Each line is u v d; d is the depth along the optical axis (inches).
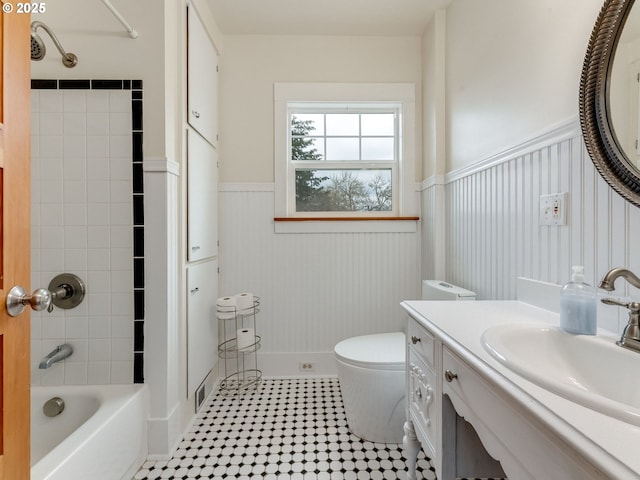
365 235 84.9
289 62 83.7
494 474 35.0
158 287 54.7
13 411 26.3
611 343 26.8
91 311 54.8
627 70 29.9
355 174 88.3
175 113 59.4
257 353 84.2
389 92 84.2
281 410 69.6
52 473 34.5
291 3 71.7
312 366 84.7
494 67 53.4
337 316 84.8
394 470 52.1
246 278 84.1
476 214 59.6
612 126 31.2
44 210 54.5
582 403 18.4
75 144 54.5
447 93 72.8
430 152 78.2
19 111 27.0
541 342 31.0
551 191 40.3
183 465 53.0
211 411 69.2
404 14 75.5
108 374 54.8
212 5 72.2
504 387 21.4
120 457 47.1
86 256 54.8
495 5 52.9
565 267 38.2
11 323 26.2
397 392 56.6
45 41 53.8
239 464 53.2
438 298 62.8
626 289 30.6
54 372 54.7
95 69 54.3
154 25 54.2
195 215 65.7
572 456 16.8
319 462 53.8
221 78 83.4
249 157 83.9
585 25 35.2
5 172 25.6
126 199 54.7
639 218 29.5
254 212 84.0
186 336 62.0
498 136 52.4
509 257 49.5
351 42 84.0
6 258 25.7
